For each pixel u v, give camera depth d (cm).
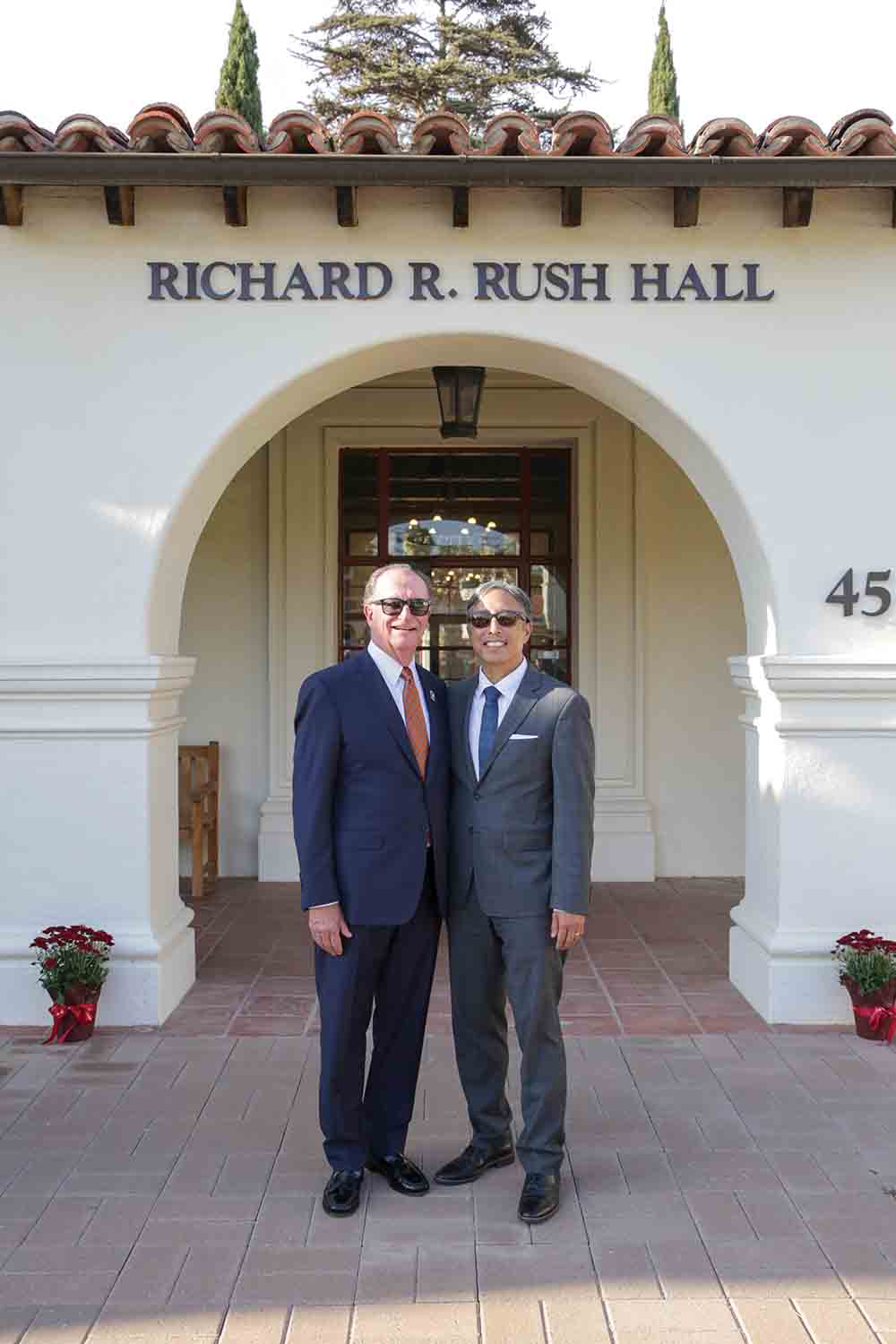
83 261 529
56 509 533
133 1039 514
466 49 2467
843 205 532
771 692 539
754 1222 356
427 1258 336
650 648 834
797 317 535
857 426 537
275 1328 304
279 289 530
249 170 490
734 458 536
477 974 380
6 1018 531
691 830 838
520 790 369
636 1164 394
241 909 748
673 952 654
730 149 491
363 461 854
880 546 537
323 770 363
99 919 533
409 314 531
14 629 535
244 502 838
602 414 827
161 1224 356
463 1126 427
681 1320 307
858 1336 300
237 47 1920
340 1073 363
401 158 487
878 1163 395
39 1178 385
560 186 498
